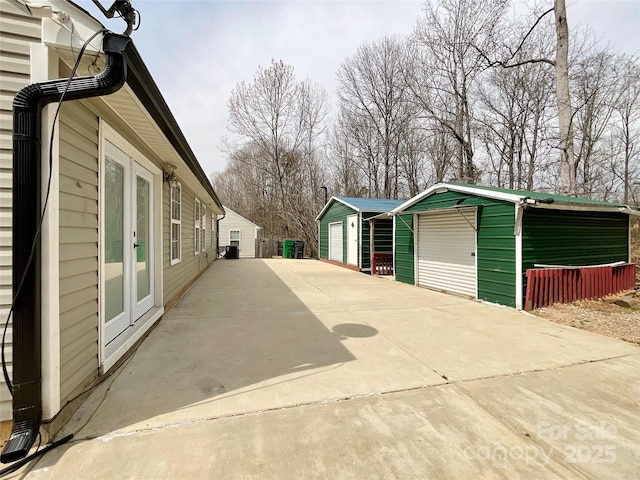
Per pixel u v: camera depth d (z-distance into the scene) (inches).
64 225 85.9
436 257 310.2
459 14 561.3
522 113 622.8
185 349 141.5
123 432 81.0
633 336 167.5
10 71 76.4
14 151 71.4
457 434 81.8
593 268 253.0
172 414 89.8
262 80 884.6
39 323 75.5
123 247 143.0
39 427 74.8
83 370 96.3
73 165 91.1
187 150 194.9
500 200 239.5
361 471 68.2
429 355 137.9
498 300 241.4
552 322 193.2
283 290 297.9
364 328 177.8
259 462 70.7
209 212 513.3
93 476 65.7
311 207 898.1
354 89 831.7
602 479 66.5
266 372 118.8
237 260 659.4
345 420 87.7
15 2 76.7
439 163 732.0
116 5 82.4
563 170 367.6
